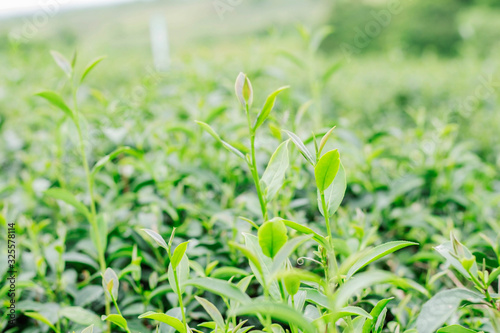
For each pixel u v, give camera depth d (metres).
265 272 1.11
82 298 1.69
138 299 1.67
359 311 1.05
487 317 1.49
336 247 1.45
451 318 1.45
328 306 1.11
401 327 1.49
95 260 1.99
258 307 0.87
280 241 0.99
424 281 1.95
